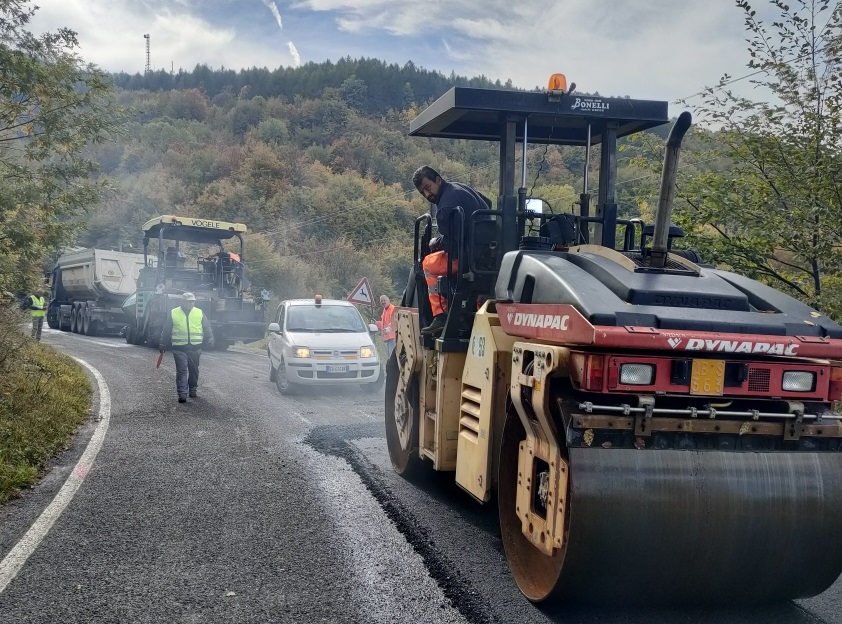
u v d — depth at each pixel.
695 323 3.73
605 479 3.65
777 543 3.79
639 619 3.98
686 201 10.52
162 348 11.41
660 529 3.68
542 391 3.87
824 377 3.81
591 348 3.73
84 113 12.23
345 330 13.64
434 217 6.59
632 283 3.98
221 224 22.27
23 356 11.47
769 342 3.71
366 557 4.86
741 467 3.77
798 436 3.79
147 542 5.13
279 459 7.59
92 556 4.87
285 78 109.69
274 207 55.38
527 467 4.29
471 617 3.98
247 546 5.06
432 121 6.28
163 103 98.19
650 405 3.63
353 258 42.66
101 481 6.70
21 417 8.49
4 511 5.83
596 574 3.74
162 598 4.23
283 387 12.66
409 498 6.23
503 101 5.50
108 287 26.89
